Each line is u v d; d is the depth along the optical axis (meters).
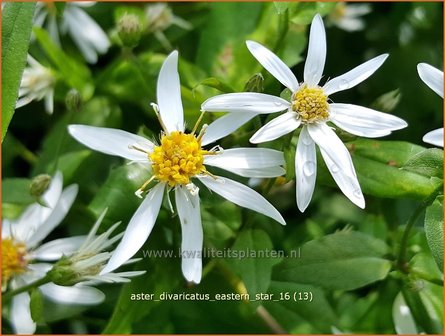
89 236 0.08
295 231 0.10
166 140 0.08
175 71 0.08
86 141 0.08
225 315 0.10
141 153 0.08
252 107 0.08
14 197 0.10
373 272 0.09
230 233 0.09
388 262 0.09
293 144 0.08
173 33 0.11
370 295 0.10
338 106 0.08
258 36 0.10
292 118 0.08
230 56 0.10
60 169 0.10
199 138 0.08
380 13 0.13
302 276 0.09
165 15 0.11
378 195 0.09
